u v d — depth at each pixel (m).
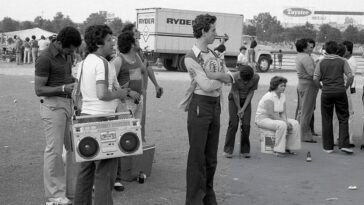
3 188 6.23
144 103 7.21
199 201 5.46
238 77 8.17
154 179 6.81
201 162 5.43
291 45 78.38
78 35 5.47
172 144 9.16
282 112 8.77
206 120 5.36
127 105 6.40
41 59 5.39
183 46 31.22
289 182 6.93
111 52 4.95
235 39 32.66
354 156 8.66
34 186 6.35
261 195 6.30
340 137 8.82
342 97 8.66
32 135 9.70
